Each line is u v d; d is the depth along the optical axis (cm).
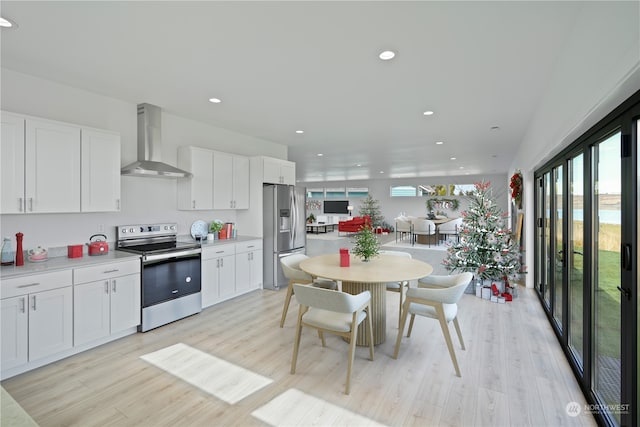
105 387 232
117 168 332
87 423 194
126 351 289
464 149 643
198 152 415
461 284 255
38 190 274
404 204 1335
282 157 602
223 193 455
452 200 1234
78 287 279
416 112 397
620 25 136
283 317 350
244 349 295
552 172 357
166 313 353
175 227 416
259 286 496
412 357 278
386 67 271
